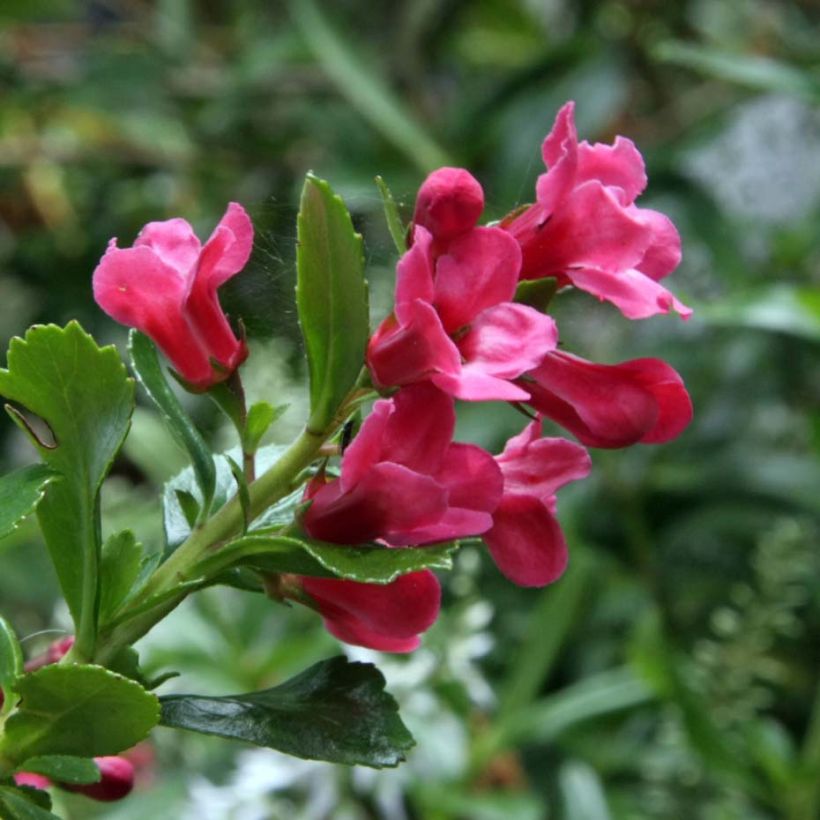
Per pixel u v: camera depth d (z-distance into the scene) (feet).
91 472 0.85
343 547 0.82
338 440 0.89
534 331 0.82
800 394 2.18
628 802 1.64
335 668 0.87
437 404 0.83
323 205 0.82
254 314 0.91
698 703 1.50
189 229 0.87
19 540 1.64
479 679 1.52
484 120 2.22
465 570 1.55
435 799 1.45
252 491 0.86
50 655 0.95
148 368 0.87
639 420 0.85
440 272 0.83
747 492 1.98
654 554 1.99
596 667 1.90
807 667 1.96
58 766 0.86
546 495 0.86
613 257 0.84
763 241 2.25
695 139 2.19
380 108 2.17
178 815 1.45
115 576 0.86
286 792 1.54
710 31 2.43
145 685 0.86
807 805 1.53
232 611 1.60
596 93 2.17
